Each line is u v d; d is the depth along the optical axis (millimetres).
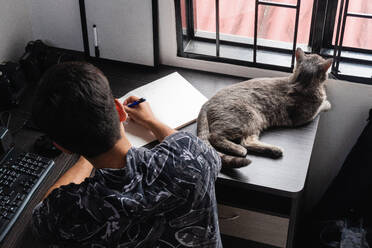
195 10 2023
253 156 1639
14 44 2078
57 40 2178
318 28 1893
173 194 1085
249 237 1767
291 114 1729
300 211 1995
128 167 1069
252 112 1687
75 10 2064
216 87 1968
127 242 1096
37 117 1038
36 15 2123
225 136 1646
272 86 1755
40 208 1106
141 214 1060
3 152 1664
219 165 1229
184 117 1759
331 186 2016
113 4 1974
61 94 1009
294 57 1919
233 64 2006
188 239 1175
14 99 1899
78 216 1053
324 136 2111
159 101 1821
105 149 1070
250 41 2033
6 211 1496
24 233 1465
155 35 1982
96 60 2105
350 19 1867
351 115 2010
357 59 1934
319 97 1720
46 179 1614
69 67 1043
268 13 1942
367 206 1951
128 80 2000
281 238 1715
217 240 1259
